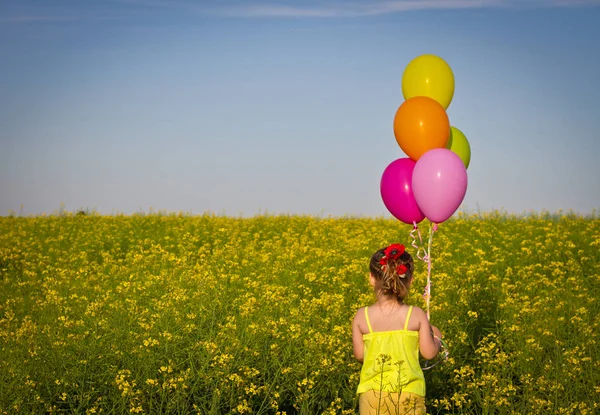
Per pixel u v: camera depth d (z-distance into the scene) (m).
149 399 6.39
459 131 7.66
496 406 5.98
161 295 8.73
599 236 13.17
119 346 6.92
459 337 7.20
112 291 9.33
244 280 10.06
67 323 7.16
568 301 8.73
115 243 16.12
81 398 6.13
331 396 6.82
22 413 6.02
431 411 6.59
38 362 6.54
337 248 13.62
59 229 18.45
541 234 14.96
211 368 6.79
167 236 16.33
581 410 5.72
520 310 8.06
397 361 4.91
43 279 12.02
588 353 7.07
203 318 7.72
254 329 7.18
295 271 10.77
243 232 16.64
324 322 7.85
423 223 16.56
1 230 18.28
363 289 9.97
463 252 12.93
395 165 7.25
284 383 6.65
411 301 8.64
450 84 7.32
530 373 6.64
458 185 6.60
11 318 7.89
